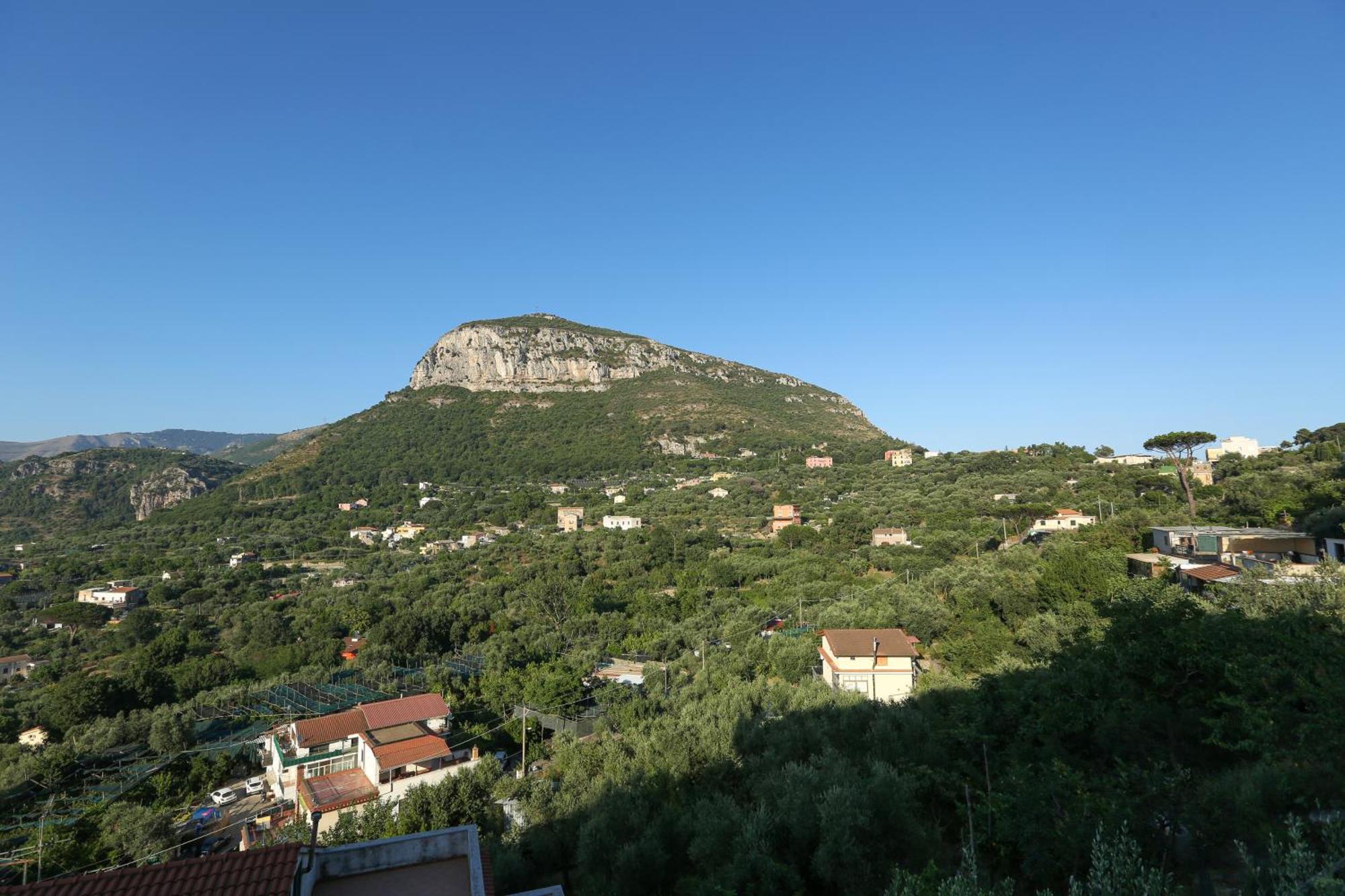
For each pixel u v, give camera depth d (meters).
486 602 69.56
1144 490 77.00
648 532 100.56
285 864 9.74
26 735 44.47
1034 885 12.74
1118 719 16.67
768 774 20.78
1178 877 11.45
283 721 40.50
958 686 27.81
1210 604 25.31
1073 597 37.16
